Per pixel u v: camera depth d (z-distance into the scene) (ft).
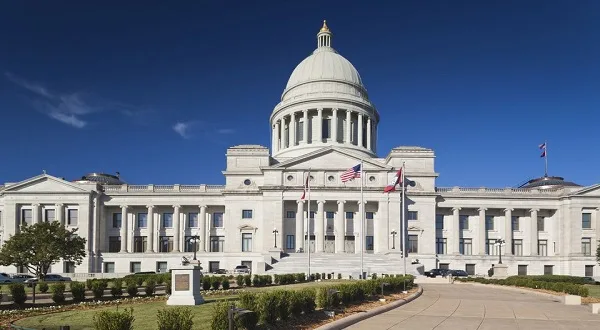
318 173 332.39
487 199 346.95
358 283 119.75
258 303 74.38
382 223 327.88
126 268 339.16
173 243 351.05
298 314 86.02
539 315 104.68
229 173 344.49
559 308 119.14
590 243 335.06
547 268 340.39
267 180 332.80
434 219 335.06
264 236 326.03
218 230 353.51
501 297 149.38
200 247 347.56
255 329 72.08
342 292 105.81
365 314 95.20
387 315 99.66
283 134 414.00
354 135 406.62
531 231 348.59
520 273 338.54
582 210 337.93
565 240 339.57
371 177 333.83
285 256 311.68
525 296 154.81
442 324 88.84
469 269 336.49
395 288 152.97
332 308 98.32
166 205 351.05
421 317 97.60
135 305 113.70
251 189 341.82
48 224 241.96
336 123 398.21
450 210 351.67
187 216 356.18
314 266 290.35
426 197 336.70
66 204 336.49
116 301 125.80
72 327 82.23
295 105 404.36
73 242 244.01
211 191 348.79
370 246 335.06
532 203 347.56
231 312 63.93
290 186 329.31
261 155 348.18
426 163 344.90
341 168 332.80
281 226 326.44
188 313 63.05
